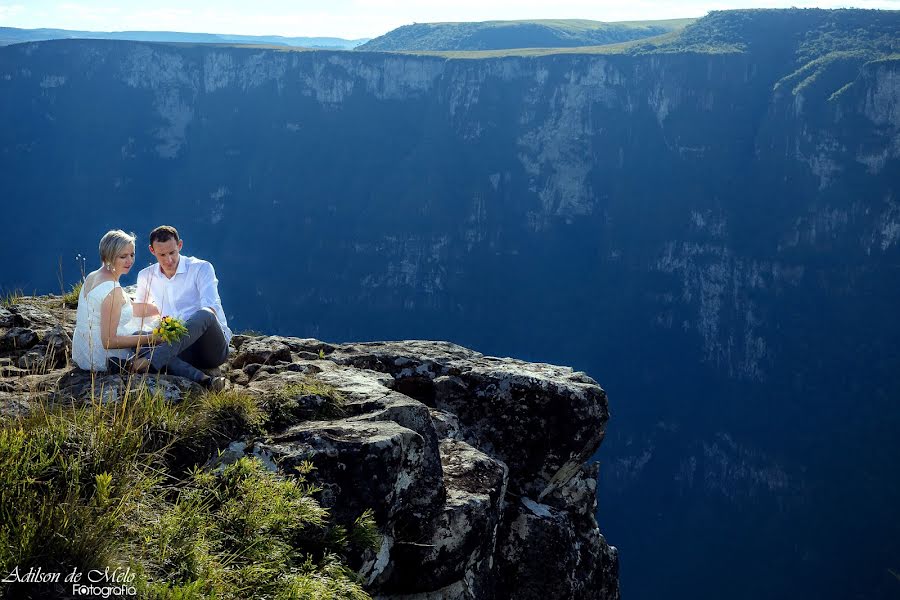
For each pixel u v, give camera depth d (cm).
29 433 463
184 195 17762
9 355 725
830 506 10750
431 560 589
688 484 12225
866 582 9225
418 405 634
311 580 443
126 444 479
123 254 635
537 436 788
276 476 507
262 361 782
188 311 764
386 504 552
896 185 12706
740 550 10288
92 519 414
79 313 628
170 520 431
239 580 422
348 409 620
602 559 808
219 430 540
